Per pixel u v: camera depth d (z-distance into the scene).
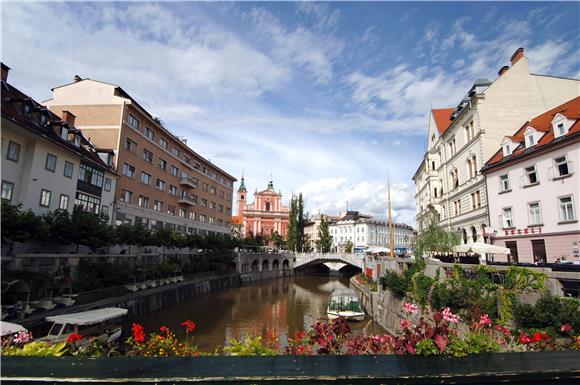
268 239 87.50
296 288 51.28
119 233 27.47
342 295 28.80
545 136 22.12
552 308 9.91
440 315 4.04
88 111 35.06
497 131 27.50
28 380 1.87
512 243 23.59
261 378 1.91
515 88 28.31
